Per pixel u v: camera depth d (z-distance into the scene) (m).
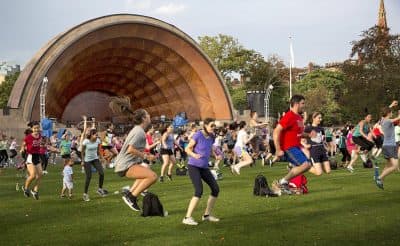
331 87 79.06
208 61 46.62
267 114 46.50
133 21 42.81
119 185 14.90
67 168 12.20
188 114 50.50
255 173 18.03
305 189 11.52
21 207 10.55
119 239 7.07
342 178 14.89
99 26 41.31
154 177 8.71
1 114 37.34
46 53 39.91
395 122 12.16
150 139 15.72
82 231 7.74
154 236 7.20
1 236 7.45
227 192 12.24
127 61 49.12
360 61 58.53
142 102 57.28
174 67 48.34
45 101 39.41
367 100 55.34
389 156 11.85
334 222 7.90
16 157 29.30
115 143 25.03
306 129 13.21
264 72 71.31
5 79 69.44
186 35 45.66
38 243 6.94
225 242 6.66
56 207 10.49
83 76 49.84
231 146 23.27
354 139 16.97
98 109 59.28
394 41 57.00
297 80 93.38
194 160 8.12
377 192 11.41
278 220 8.20
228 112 47.53
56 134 27.73
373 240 6.57
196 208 9.74
